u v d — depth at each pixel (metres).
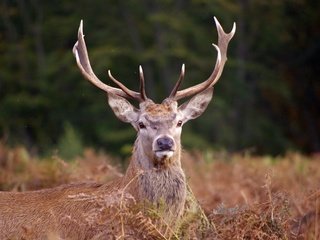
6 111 52.59
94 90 52.38
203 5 54.34
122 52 51.19
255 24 56.00
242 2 56.09
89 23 54.06
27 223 15.92
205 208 18.09
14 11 56.16
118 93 16.47
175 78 52.03
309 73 58.19
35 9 56.19
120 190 15.16
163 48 52.22
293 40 58.19
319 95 58.19
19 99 51.59
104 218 14.85
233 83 52.66
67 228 15.65
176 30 52.88
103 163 20.86
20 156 25.45
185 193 15.66
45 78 53.50
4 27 56.56
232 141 51.31
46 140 51.50
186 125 49.28
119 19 53.78
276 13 56.41
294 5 58.06
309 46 58.19
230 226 15.38
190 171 24.53
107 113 51.44
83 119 52.19
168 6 54.03
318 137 58.00
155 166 15.53
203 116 51.00
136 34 53.38
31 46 56.06
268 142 53.78
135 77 52.38
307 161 28.83
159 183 15.52
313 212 17.00
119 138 48.06
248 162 27.94
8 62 55.59
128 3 53.25
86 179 20.25
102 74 51.75
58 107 52.81
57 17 55.12
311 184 21.14
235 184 22.97
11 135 51.81
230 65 51.91
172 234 14.99
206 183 23.64
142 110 15.92
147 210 15.06
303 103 58.06
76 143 31.62
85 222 15.26
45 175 21.02
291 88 58.06
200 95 16.55
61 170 20.95
